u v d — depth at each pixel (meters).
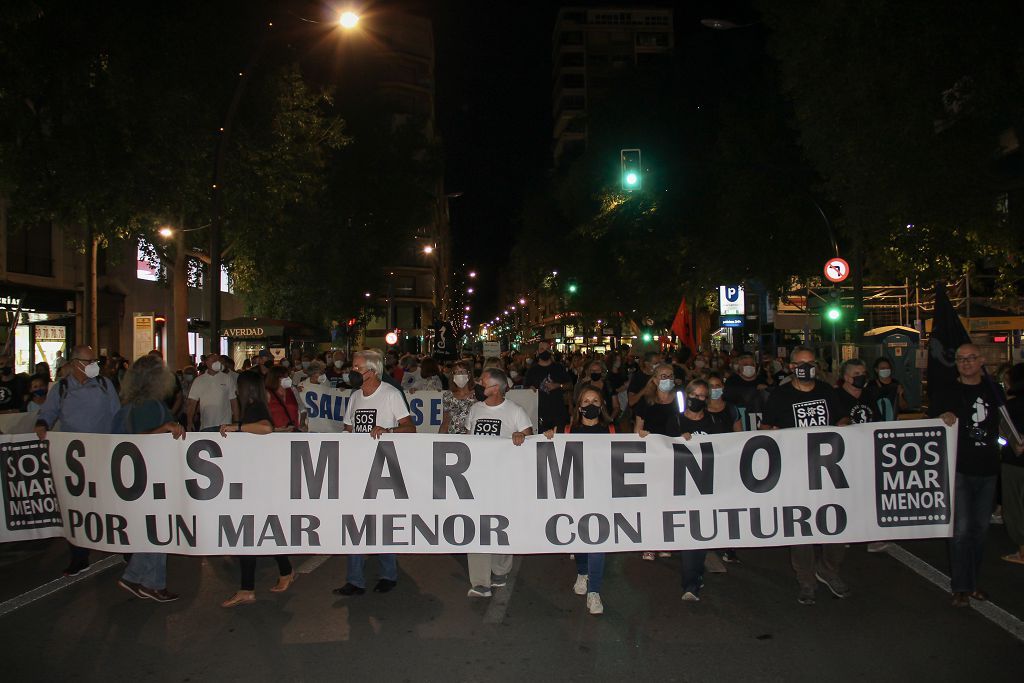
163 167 17.23
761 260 24.28
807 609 6.58
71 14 15.42
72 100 15.83
